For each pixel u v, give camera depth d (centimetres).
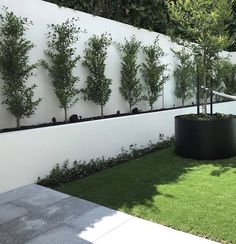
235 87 1059
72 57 627
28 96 533
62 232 362
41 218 396
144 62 791
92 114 675
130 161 621
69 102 602
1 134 476
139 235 351
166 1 743
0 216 403
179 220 375
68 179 523
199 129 605
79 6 654
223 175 521
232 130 621
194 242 334
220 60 709
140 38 780
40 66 575
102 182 509
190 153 620
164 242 336
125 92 734
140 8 769
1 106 530
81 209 418
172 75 885
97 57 652
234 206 403
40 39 574
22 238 351
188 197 435
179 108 839
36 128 524
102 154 618
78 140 574
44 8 578
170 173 540
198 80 676
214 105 937
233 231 346
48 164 531
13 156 487
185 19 637
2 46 513
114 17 750
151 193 455
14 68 515
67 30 590
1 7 522
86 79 655
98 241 342
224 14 609
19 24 518
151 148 702
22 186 499
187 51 904
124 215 397
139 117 701
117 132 648
